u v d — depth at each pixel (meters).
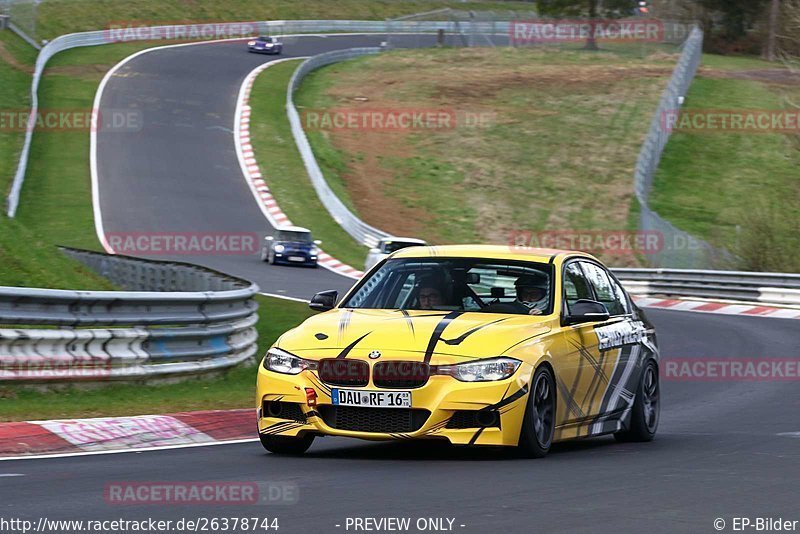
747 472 27.91
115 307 44.66
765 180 186.00
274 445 30.59
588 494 23.98
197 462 29.03
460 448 32.09
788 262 116.69
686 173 187.75
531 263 32.94
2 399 39.59
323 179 168.50
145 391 44.53
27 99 197.75
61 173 167.25
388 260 33.84
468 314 30.98
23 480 25.58
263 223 156.12
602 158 195.38
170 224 150.00
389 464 28.52
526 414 28.75
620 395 34.44
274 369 29.58
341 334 29.61
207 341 49.72
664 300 114.38
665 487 25.20
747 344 75.62
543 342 30.05
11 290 39.88
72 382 42.31
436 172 187.62
